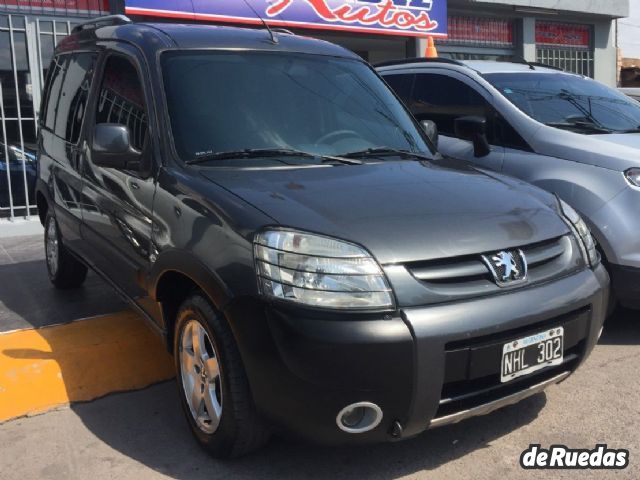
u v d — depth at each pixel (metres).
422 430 2.86
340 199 3.10
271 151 3.65
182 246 3.20
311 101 4.03
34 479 3.12
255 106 3.84
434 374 2.74
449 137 5.80
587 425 3.54
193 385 3.32
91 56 4.77
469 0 13.01
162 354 4.37
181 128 3.61
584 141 4.88
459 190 3.39
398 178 3.47
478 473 3.12
